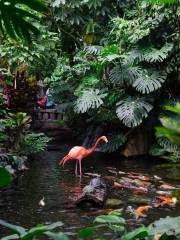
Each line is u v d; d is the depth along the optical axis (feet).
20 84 27.91
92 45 34.37
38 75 29.35
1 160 20.24
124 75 27.30
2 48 24.30
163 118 3.67
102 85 29.40
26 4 6.09
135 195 16.40
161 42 28.55
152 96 28.27
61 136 35.29
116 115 28.89
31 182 18.52
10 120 22.75
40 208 14.30
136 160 26.32
